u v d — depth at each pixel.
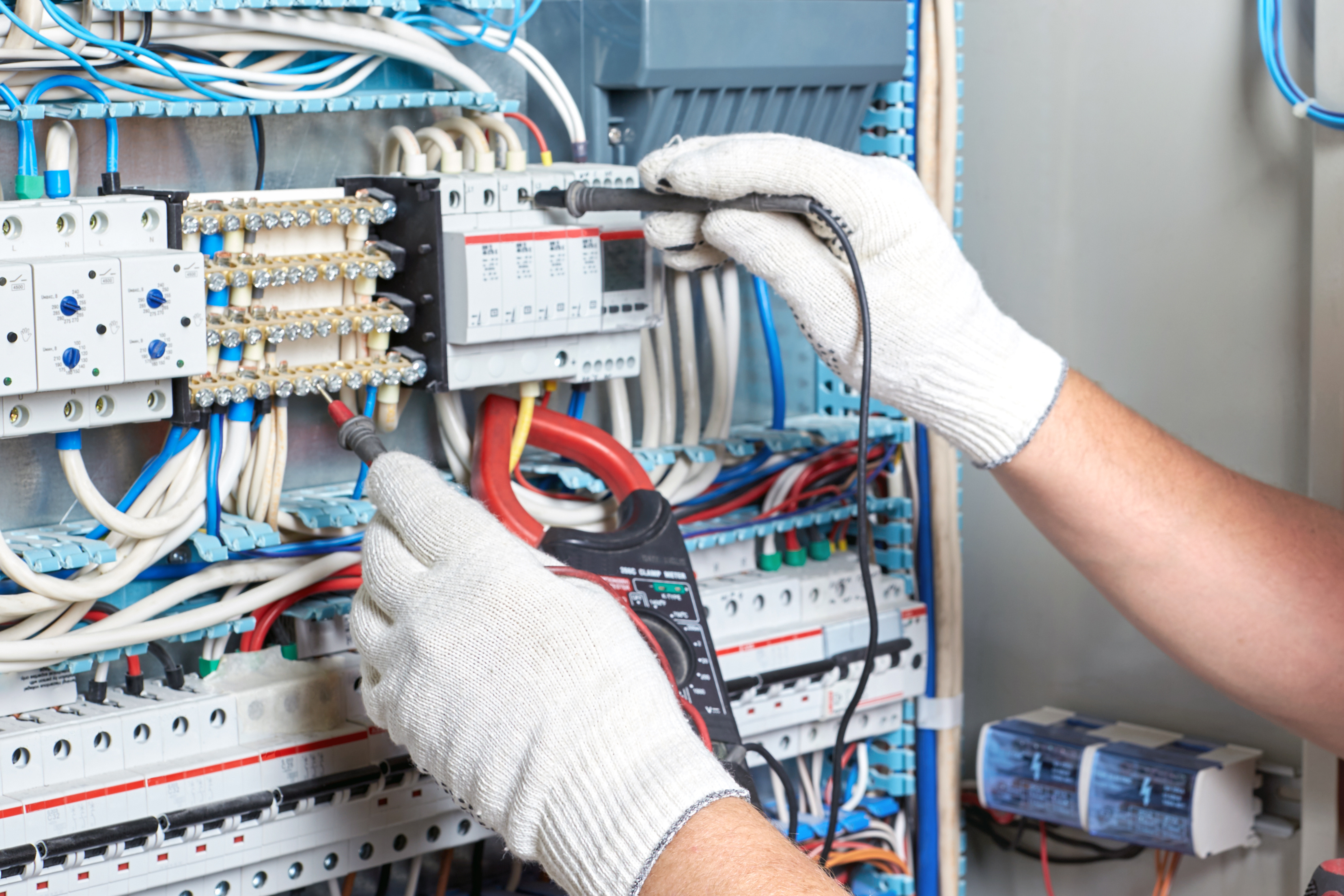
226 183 1.22
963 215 1.65
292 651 1.18
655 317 1.32
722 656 1.34
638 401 1.51
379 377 1.15
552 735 0.80
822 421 1.63
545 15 1.39
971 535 1.70
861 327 1.02
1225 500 1.08
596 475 1.29
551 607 0.85
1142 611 1.10
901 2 1.44
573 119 1.32
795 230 1.04
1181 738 1.50
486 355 1.20
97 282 0.94
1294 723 1.11
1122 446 1.06
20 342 0.91
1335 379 1.33
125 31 1.05
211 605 1.09
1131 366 1.52
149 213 1.00
